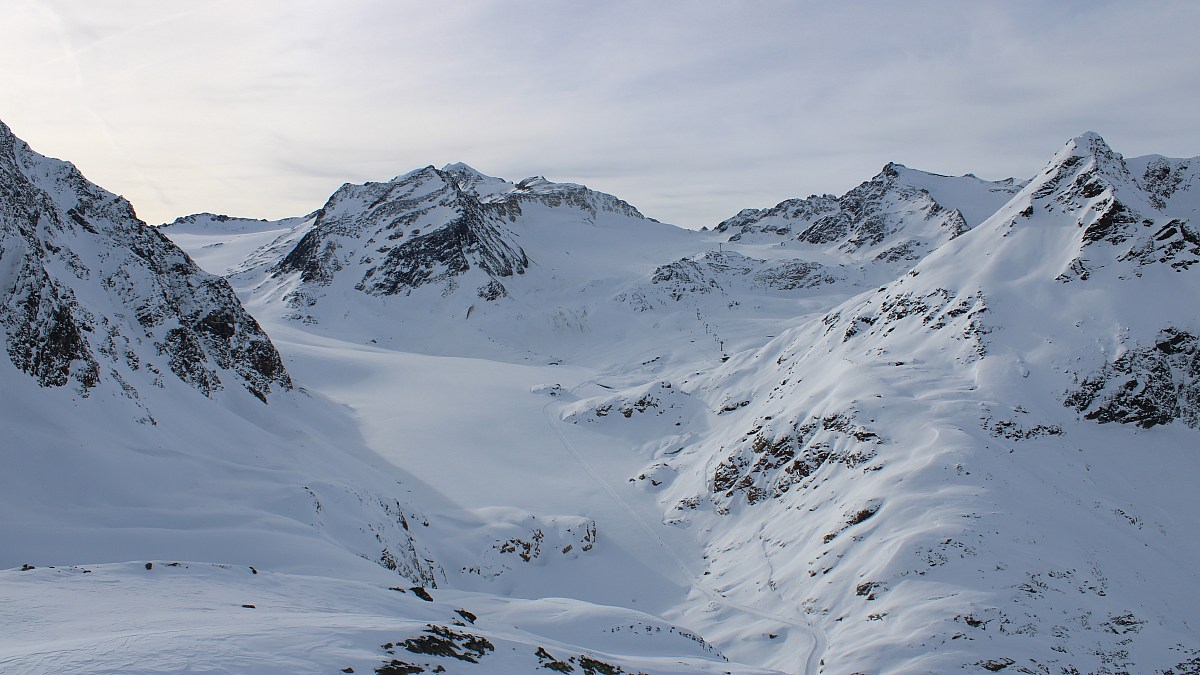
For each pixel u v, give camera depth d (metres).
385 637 20.09
